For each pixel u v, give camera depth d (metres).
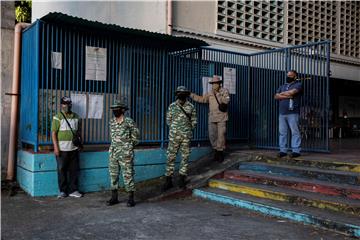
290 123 7.99
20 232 5.12
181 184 7.48
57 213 6.12
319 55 8.65
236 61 10.17
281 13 13.16
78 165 7.45
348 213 5.54
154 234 5.06
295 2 13.65
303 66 9.05
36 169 7.19
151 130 8.70
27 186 7.49
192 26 10.82
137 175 8.30
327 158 7.74
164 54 8.91
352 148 10.36
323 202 5.86
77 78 7.74
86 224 5.51
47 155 7.29
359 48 16.12
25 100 8.05
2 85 8.31
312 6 14.21
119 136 6.60
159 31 10.34
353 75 15.95
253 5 12.30
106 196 7.44
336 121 16.02
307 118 9.00
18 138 8.38
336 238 4.91
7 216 5.91
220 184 7.62
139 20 10.88
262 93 10.03
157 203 6.94
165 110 8.90
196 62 9.45
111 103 8.15
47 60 7.37
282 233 5.12
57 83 7.53
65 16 6.98
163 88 8.86
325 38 14.77
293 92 7.88
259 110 10.11
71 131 7.20
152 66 8.73
